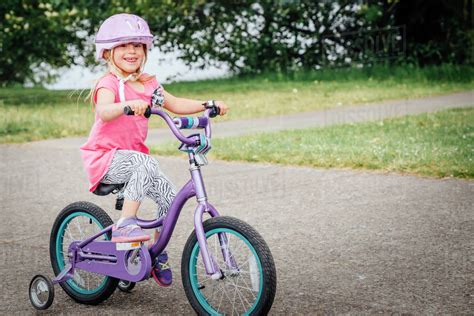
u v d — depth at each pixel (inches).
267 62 752.3
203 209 142.7
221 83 699.4
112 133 151.7
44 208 256.8
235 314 149.9
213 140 373.4
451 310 149.7
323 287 166.2
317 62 755.4
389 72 700.7
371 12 728.3
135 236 145.9
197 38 718.5
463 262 180.2
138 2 663.1
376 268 177.9
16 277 182.7
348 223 218.5
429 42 734.5
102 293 159.5
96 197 270.8
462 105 481.1
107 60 154.8
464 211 226.7
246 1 721.0
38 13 632.4
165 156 346.9
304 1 740.7
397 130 372.8
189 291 147.6
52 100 609.3
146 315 154.3
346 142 343.9
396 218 221.6
